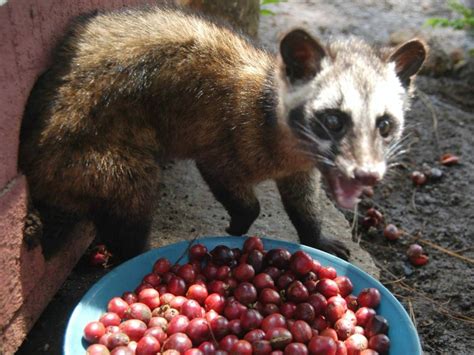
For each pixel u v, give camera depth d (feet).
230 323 1.32
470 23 3.38
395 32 3.38
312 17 3.51
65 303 1.62
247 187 1.75
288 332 1.28
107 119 1.51
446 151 2.52
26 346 1.49
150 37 1.59
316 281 1.49
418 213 2.22
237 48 1.66
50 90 1.45
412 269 1.96
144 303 1.37
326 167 1.45
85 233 1.69
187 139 1.70
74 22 1.55
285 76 1.53
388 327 1.35
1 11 1.19
